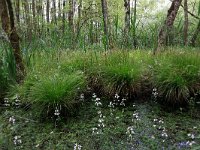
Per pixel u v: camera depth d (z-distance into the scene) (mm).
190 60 6094
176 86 5684
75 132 5066
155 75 6047
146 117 5387
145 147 4555
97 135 4922
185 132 4852
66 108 5578
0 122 5582
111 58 6605
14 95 6203
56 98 5430
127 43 7797
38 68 6797
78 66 6699
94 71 6379
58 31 8422
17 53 6715
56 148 4688
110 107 5758
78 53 7426
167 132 4883
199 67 5867
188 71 5836
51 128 5234
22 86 6285
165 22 8102
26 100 6035
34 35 7641
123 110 5633
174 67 5906
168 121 5238
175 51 7012
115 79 6043
